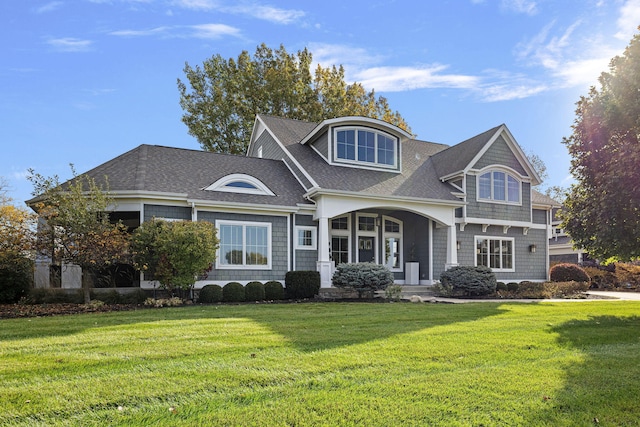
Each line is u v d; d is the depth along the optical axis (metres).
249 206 14.92
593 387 4.70
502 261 20.42
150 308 11.77
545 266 21.66
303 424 3.62
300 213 16.08
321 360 5.59
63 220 11.64
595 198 11.15
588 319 9.98
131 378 4.78
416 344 6.66
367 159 18.92
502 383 4.76
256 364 5.38
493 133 20.12
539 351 6.41
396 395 4.32
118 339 6.92
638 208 10.35
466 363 5.61
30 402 4.05
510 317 10.11
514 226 20.48
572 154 12.29
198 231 12.71
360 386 4.58
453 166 20.20
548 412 3.98
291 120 22.64
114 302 12.69
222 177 15.89
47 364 5.35
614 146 11.25
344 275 15.03
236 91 31.06
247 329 7.93
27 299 12.36
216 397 4.23
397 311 11.01
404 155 21.80
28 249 12.25
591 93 11.95
